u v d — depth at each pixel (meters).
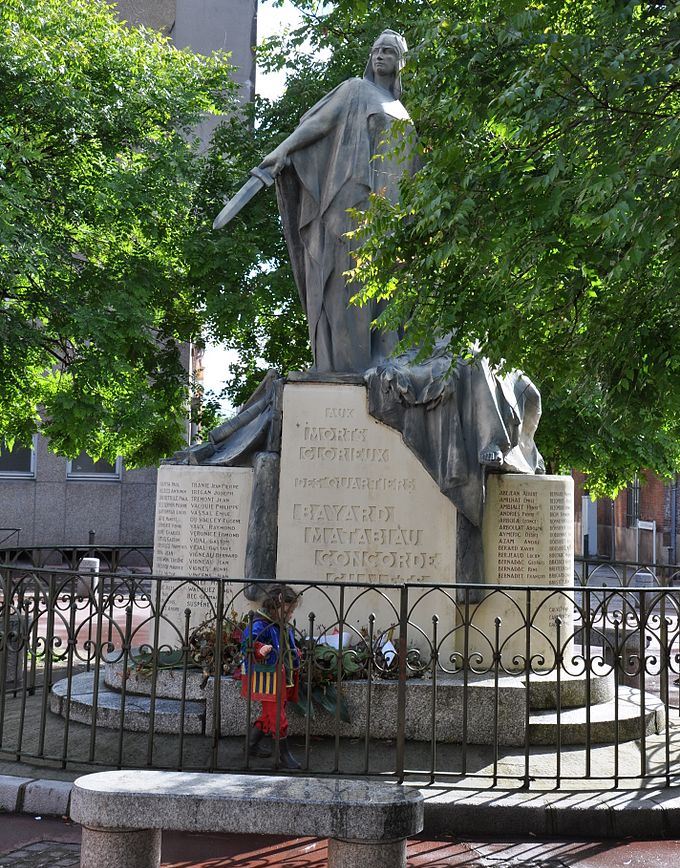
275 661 7.07
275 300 20.20
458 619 8.95
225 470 9.45
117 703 8.35
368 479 9.07
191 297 21.27
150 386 22.39
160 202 19.50
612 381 8.17
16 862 5.71
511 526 9.22
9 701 9.55
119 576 7.06
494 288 7.43
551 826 6.41
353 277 8.51
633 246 6.16
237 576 9.33
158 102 20.08
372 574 8.99
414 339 7.80
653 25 6.52
